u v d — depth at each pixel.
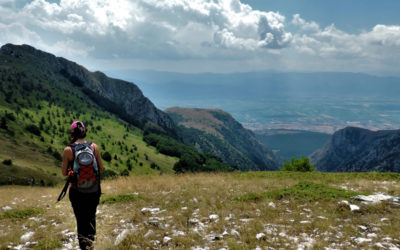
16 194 17.33
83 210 5.16
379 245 4.98
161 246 5.29
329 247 5.05
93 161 5.02
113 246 5.24
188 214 7.54
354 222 6.40
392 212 7.07
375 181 14.11
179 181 14.69
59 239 5.96
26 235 6.19
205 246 5.26
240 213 7.51
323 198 8.49
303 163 24.52
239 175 17.83
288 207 8.00
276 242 5.35
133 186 13.17
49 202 11.74
